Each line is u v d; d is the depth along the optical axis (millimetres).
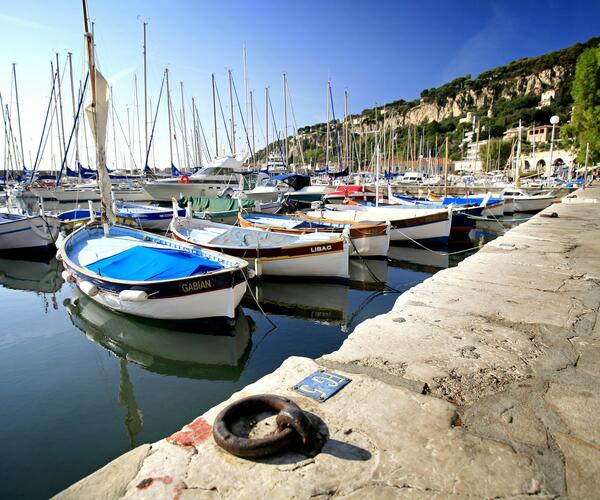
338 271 11820
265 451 2223
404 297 5145
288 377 3104
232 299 7957
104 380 6684
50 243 17250
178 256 8688
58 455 4711
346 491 1981
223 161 32000
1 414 5625
